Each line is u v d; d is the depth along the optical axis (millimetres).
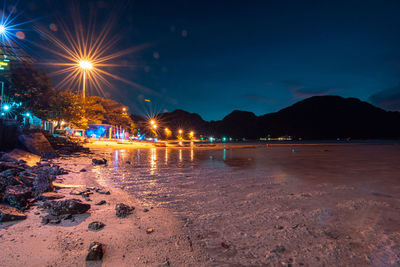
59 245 3195
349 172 11938
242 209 5289
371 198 6449
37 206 4746
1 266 2615
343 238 3816
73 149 19234
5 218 3893
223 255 3160
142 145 41344
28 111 27797
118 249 3182
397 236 3902
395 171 12398
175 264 2867
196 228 4105
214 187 7668
